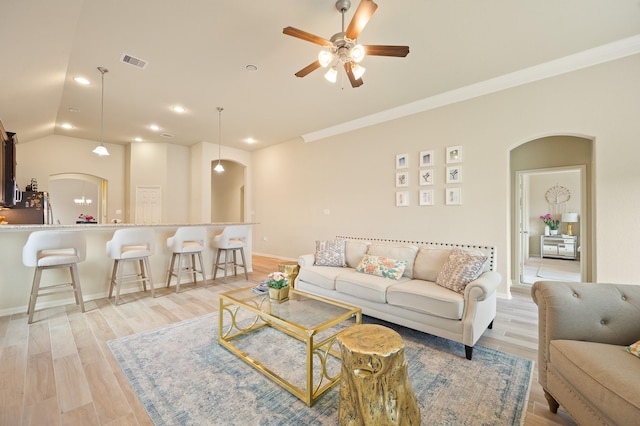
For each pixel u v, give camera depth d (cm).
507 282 375
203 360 215
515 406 165
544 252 736
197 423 151
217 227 489
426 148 444
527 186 707
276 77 362
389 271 298
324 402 171
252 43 291
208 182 694
